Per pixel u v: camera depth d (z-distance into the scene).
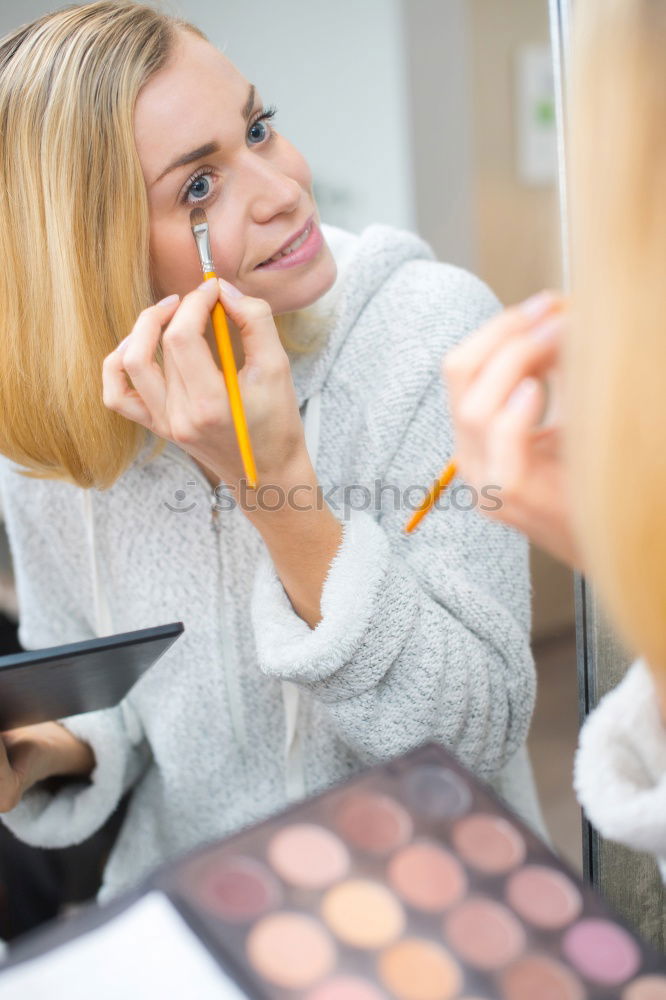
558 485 0.36
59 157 0.62
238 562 0.74
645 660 0.37
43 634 0.88
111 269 0.65
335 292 0.74
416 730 0.64
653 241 0.28
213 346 0.73
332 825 0.40
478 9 1.68
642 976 0.36
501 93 1.75
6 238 0.65
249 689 0.76
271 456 0.59
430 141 1.74
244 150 0.64
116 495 0.76
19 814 0.78
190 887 0.37
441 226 1.82
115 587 0.80
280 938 0.36
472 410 0.36
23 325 0.67
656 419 0.29
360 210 1.88
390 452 0.72
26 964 0.34
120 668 0.59
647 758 0.41
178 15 0.71
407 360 0.71
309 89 1.79
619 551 0.30
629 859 0.54
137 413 0.60
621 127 0.28
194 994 0.34
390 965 0.36
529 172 1.79
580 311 0.30
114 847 0.87
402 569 0.65
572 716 1.60
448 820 0.40
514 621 0.69
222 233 0.64
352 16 1.69
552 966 0.36
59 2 1.19
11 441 0.71
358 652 0.62
